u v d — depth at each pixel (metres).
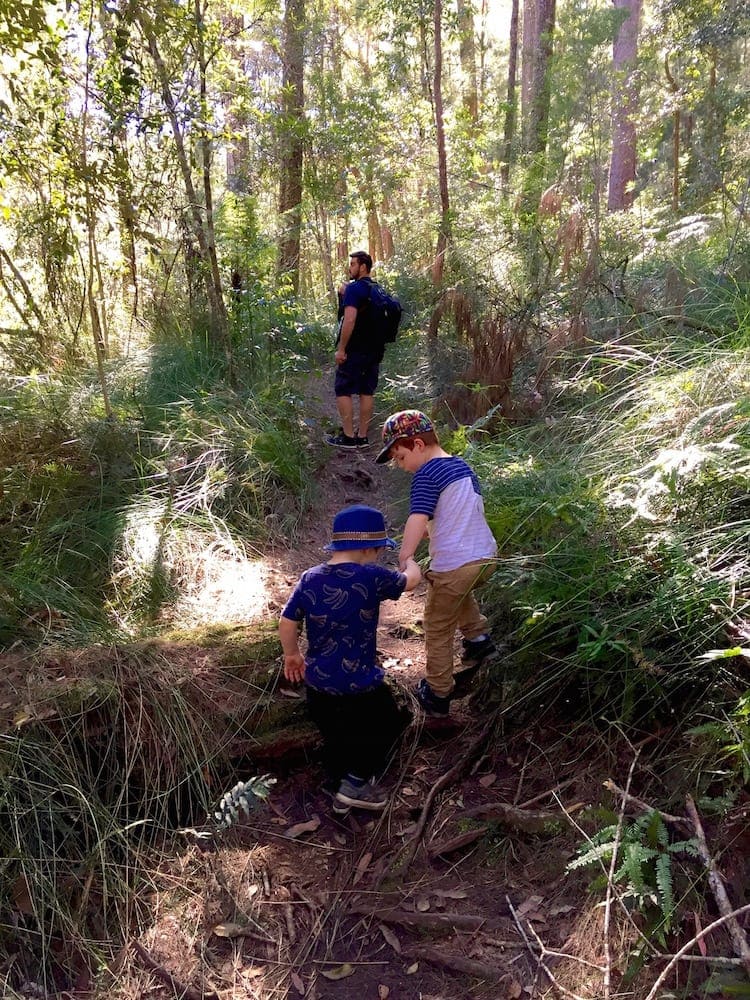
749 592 2.69
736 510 3.04
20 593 3.54
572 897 2.44
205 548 4.41
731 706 2.53
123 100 5.26
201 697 3.15
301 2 10.88
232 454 5.25
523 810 2.72
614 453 3.82
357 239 18.05
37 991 2.37
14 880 2.53
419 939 2.49
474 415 5.74
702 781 2.43
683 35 10.55
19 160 5.02
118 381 6.03
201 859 2.80
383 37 10.67
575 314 5.74
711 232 7.09
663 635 2.77
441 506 3.15
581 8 8.50
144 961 2.48
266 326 7.50
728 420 3.38
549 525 3.43
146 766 2.95
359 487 6.00
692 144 10.40
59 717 2.87
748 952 1.96
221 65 6.66
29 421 4.87
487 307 6.59
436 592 3.12
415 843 2.78
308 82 11.33
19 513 4.39
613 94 8.51
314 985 2.39
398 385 7.17
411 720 3.26
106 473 4.82
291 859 2.82
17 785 2.68
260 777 2.83
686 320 5.01
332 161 11.39
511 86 13.02
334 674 2.87
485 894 2.57
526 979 2.26
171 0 5.33
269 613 3.95
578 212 6.40
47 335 6.11
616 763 2.71
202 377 6.38
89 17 4.97
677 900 2.21
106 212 5.94
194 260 7.39
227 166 10.61
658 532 3.06
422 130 11.80
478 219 8.41
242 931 2.57
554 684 3.07
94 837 2.73
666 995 2.03
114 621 3.71
